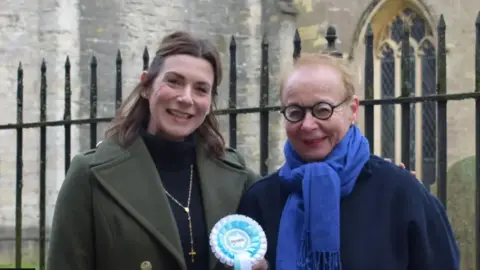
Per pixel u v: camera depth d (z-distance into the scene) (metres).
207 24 10.64
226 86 10.74
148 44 10.20
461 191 5.37
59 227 2.72
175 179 2.87
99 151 2.83
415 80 10.20
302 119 2.62
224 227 2.60
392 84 10.51
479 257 3.40
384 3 10.20
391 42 10.49
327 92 2.59
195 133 2.99
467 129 9.30
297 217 2.57
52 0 9.41
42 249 5.44
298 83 2.62
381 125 10.64
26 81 9.33
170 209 2.74
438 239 2.53
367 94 3.91
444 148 3.55
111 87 9.91
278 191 2.78
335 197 2.48
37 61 9.41
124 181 2.74
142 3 10.14
